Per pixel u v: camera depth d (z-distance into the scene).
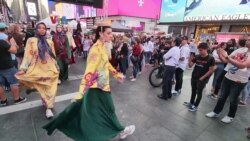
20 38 4.86
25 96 3.90
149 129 2.95
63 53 5.09
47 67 3.12
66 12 24.06
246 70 2.98
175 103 4.15
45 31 3.08
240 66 2.79
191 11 14.13
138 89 5.03
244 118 3.66
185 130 3.00
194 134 2.90
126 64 6.54
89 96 2.06
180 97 4.60
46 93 3.11
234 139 2.86
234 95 3.19
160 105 3.98
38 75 3.01
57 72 3.27
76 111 2.04
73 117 2.06
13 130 2.66
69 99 3.93
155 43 9.74
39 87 3.10
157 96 4.54
